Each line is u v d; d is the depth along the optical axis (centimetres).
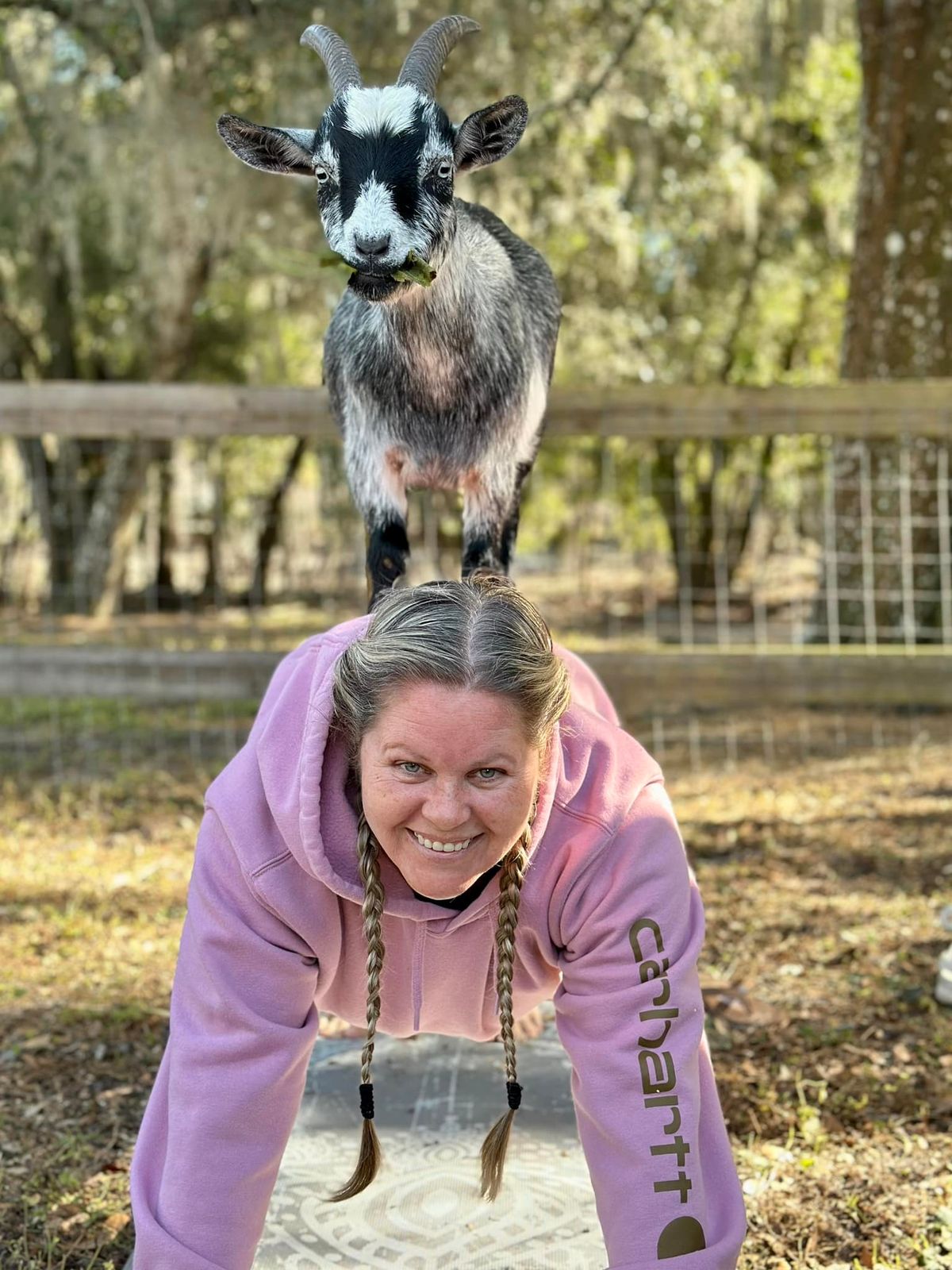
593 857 177
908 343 761
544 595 1650
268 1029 175
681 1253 164
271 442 1689
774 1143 272
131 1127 285
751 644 1165
